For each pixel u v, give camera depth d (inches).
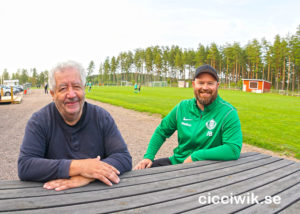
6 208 43.9
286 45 2396.7
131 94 1138.7
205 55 3275.1
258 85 1984.5
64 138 65.9
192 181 62.7
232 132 85.4
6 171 155.6
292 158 196.4
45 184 55.4
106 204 47.9
